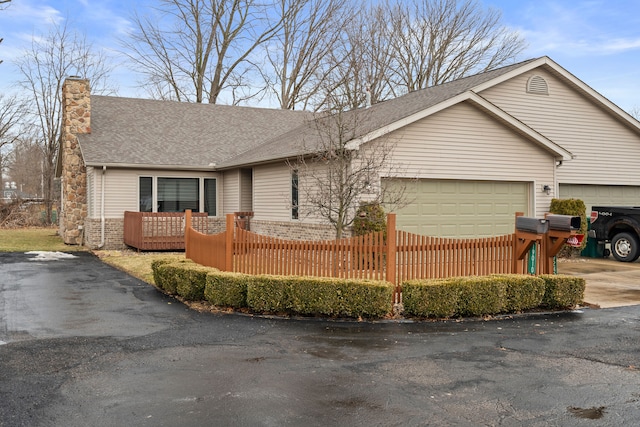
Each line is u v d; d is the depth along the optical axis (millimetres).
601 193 18984
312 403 4766
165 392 5020
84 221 21266
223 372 5617
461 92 14242
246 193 19578
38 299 9750
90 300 9688
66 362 5934
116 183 19172
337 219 13219
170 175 19906
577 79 17984
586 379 5465
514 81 17500
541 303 9000
